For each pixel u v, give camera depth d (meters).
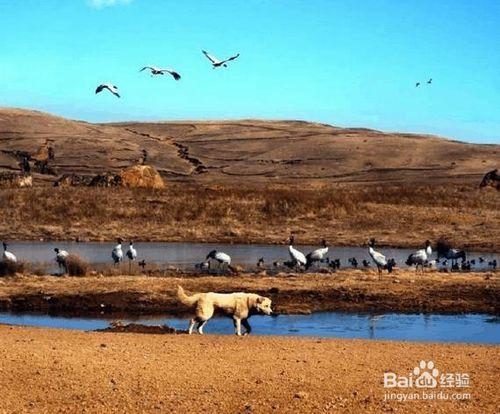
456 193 68.38
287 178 128.75
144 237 51.16
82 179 76.69
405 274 34.22
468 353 18.39
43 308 27.70
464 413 13.47
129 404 14.05
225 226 53.91
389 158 144.12
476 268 39.16
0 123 157.62
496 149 154.38
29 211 56.59
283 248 47.50
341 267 39.41
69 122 174.12
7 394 14.60
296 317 26.20
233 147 157.88
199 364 16.83
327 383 15.30
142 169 71.00
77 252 45.12
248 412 13.55
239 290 29.78
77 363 16.75
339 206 57.66
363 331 23.97
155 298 28.48
